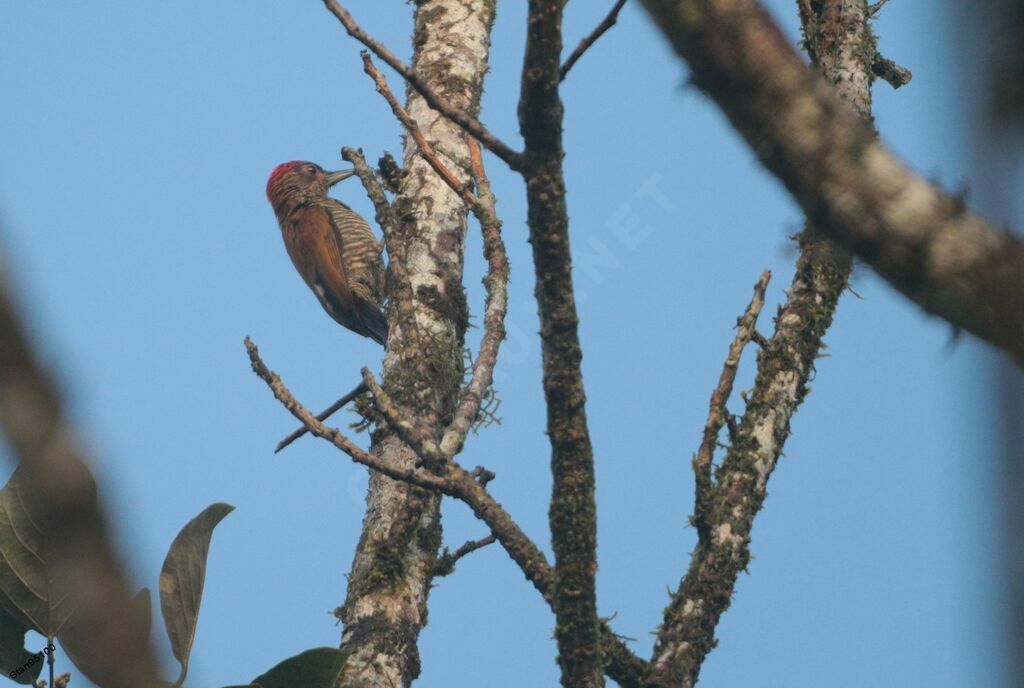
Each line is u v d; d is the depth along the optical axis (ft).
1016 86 4.37
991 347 5.74
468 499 23.22
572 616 20.39
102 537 4.63
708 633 26.73
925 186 7.43
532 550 22.88
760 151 7.70
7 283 4.18
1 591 11.69
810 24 32.60
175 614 12.82
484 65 44.70
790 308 31.01
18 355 4.19
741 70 7.54
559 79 17.29
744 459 29.09
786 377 30.22
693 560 27.84
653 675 25.54
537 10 16.35
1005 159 4.39
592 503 20.22
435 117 42.55
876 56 32.91
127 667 4.83
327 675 15.55
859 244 7.52
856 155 7.49
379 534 33.81
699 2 7.48
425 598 33.42
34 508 11.81
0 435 4.25
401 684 31.58
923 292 7.29
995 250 7.14
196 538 13.10
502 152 18.30
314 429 23.11
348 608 32.94
